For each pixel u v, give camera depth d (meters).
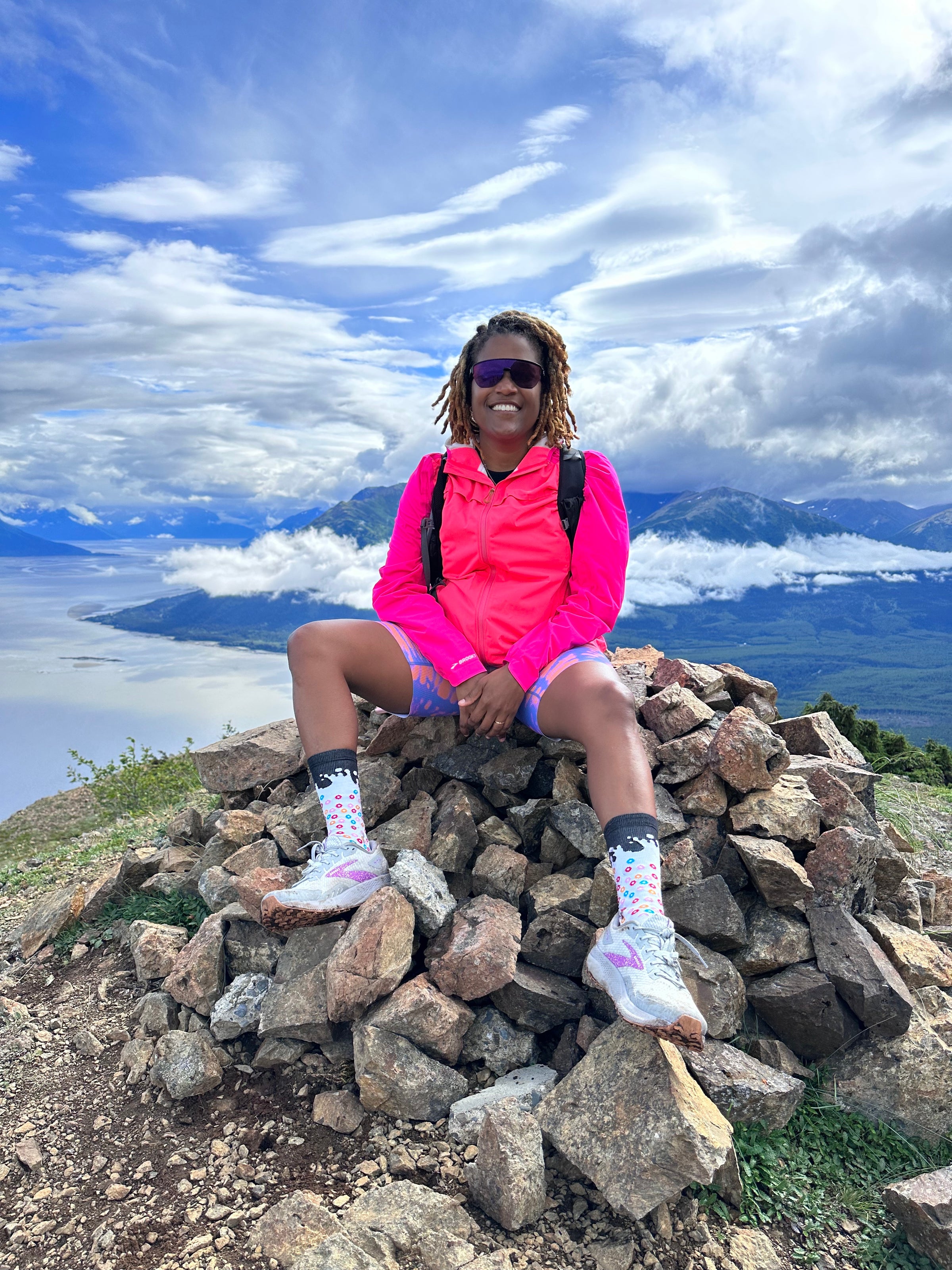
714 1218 2.15
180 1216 2.11
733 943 2.67
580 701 2.52
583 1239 2.04
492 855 2.96
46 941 3.73
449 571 3.02
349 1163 2.27
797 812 2.96
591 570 2.89
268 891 2.80
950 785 15.88
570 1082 2.31
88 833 7.64
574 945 2.71
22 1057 2.88
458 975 2.56
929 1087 2.49
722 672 4.02
